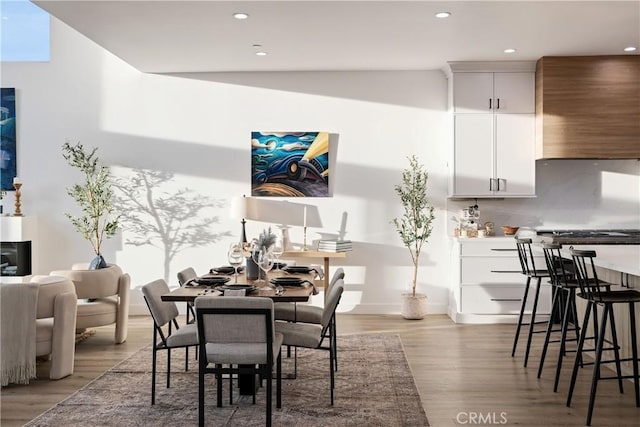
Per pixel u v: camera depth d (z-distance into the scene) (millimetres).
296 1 4531
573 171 6852
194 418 3641
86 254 7059
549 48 5961
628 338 4238
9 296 4266
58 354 4434
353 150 6934
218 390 3846
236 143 6984
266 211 6965
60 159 7039
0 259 6840
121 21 5008
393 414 3688
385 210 6914
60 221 7059
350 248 6695
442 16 4895
